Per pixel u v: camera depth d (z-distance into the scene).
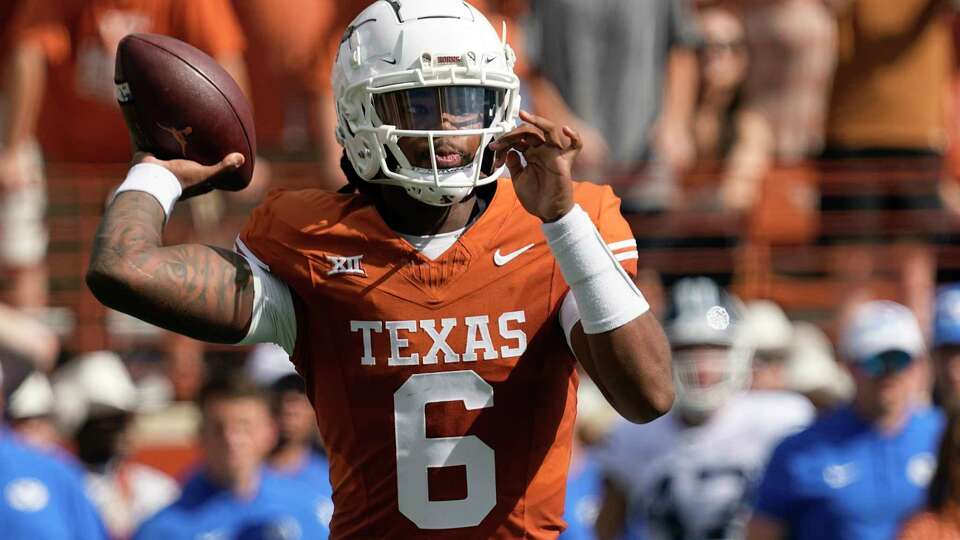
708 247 23.81
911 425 19.50
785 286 24.14
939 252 24.17
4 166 22.17
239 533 18.86
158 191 10.83
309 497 19.48
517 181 10.34
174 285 10.23
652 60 23.55
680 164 24.03
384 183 10.82
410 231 10.88
